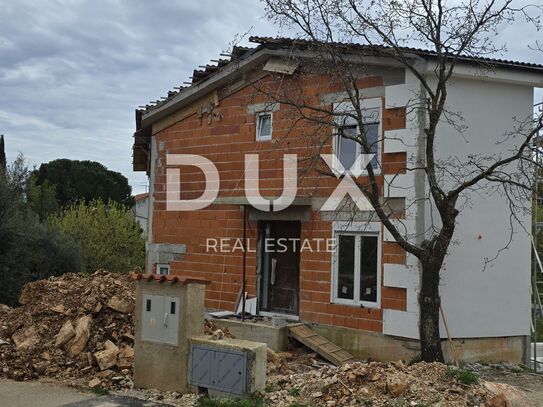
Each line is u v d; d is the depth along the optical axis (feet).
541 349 41.83
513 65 33.99
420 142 33.30
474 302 34.22
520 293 35.70
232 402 21.97
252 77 41.16
